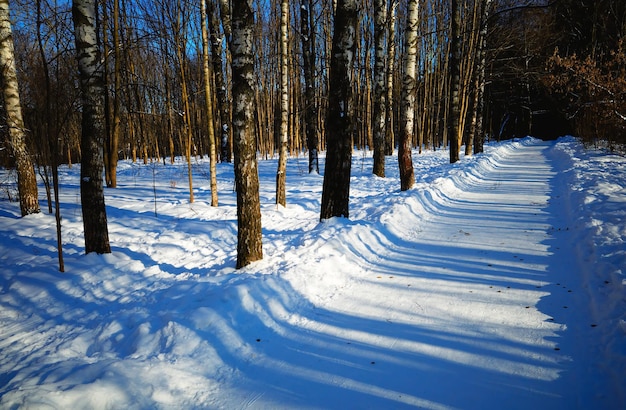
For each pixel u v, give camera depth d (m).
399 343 3.56
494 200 9.59
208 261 6.43
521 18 28.70
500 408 2.68
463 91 20.94
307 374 3.21
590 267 4.59
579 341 3.31
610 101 16.19
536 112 37.34
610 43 23.33
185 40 10.23
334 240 5.95
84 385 2.82
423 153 27.08
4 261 6.54
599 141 18.66
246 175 5.35
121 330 4.02
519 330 3.61
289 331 3.91
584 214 6.77
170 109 12.65
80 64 5.86
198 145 27.66
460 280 4.85
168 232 8.12
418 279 4.99
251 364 3.39
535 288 4.44
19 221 8.97
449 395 2.85
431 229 7.34
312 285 4.80
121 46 11.04
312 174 16.67
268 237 7.41
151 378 3.05
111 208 10.39
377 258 5.92
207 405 2.88
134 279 5.77
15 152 9.27
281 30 9.40
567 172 12.52
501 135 44.88
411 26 10.20
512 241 6.21
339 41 6.77
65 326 4.45
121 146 29.06
